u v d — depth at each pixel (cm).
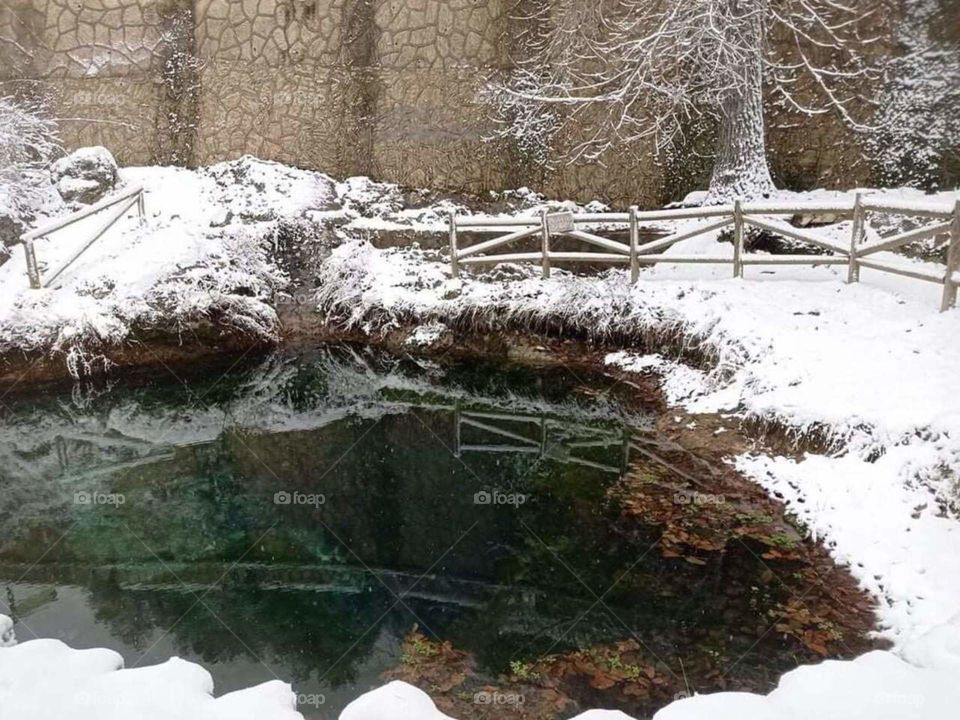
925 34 1059
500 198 1257
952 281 733
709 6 961
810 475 629
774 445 682
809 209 857
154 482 758
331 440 842
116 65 1311
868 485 596
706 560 564
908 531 550
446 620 521
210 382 997
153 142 1316
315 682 464
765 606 511
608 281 968
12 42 1298
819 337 760
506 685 454
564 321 962
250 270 1102
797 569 545
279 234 1157
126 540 644
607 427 823
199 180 1277
